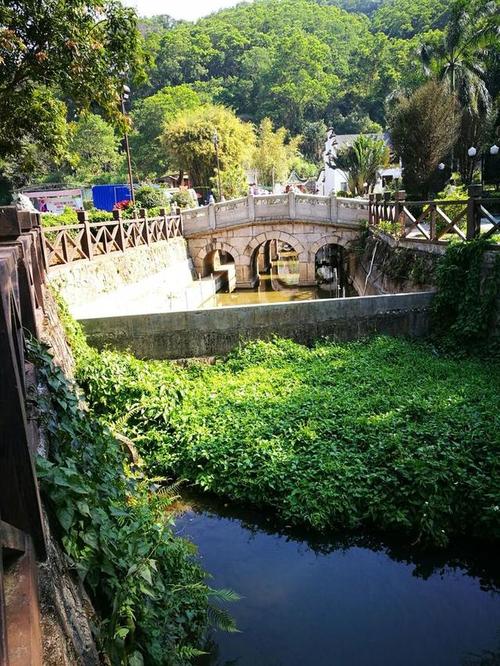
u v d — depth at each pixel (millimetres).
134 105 63844
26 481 2119
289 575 5453
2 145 11602
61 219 15266
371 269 17859
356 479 6270
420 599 5125
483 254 9906
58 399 4254
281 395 8555
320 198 23953
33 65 9773
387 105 33656
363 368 9398
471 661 4398
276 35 96562
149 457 7297
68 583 2604
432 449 6316
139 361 9852
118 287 13891
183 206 30641
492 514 5520
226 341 10672
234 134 39562
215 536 6098
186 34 90188
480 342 9883
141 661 2854
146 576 3061
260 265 31344
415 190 23938
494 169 28828
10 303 2271
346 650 4520
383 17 92625
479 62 30281
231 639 4641
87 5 10250
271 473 6523
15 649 1670
